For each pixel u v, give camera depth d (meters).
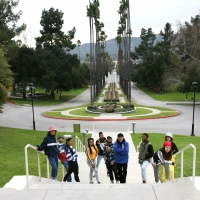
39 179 6.98
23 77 60.34
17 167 11.26
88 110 39.75
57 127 29.00
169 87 66.19
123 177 8.17
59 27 83.19
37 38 81.19
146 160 8.16
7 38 46.72
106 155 8.14
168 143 7.04
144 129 27.14
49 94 77.00
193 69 50.84
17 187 6.04
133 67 120.50
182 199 4.49
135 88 96.38
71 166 7.93
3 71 22.86
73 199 4.56
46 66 60.91
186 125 28.91
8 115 38.47
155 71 78.12
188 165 11.26
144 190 4.93
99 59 81.44
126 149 8.02
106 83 125.25
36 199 4.59
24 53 59.62
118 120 32.75
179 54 60.97
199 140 19.55
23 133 22.12
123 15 62.41
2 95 22.80
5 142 18.42
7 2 51.84
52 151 7.48
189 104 50.59
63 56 67.12
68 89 65.88
